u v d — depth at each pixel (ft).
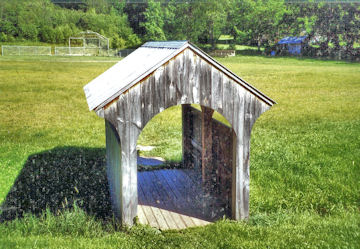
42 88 84.48
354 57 220.43
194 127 31.17
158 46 28.17
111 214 25.07
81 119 56.13
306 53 255.09
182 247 19.48
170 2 343.05
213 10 320.29
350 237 21.26
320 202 26.84
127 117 20.88
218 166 26.45
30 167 34.78
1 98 71.82
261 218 23.59
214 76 21.85
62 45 290.56
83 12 377.71
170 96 21.39
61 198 28.04
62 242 19.58
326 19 281.13
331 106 65.00
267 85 93.15
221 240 20.48
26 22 308.19
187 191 27.78
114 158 24.94
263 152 38.01
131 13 378.32
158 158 37.68
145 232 20.92
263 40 312.71
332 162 34.63
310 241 20.61
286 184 30.35
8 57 190.08
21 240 19.62
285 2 314.96
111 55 238.68
